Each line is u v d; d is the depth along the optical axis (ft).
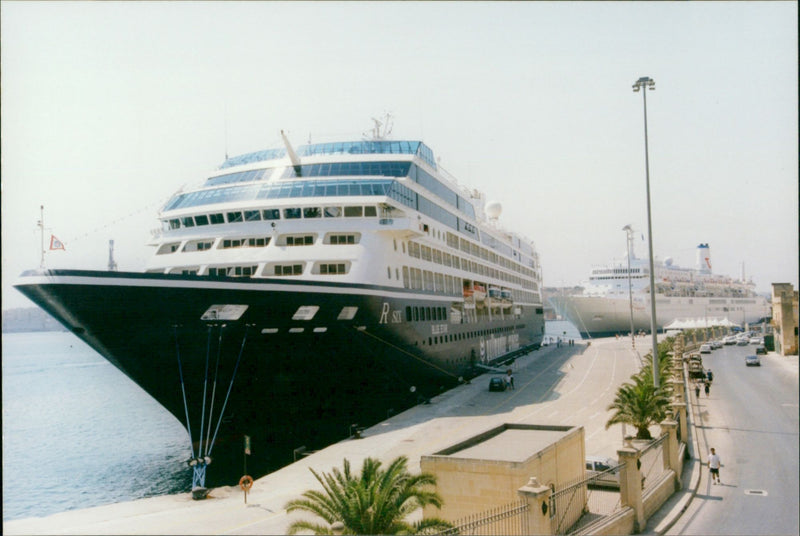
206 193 119.65
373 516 41.70
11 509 98.27
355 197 111.75
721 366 211.00
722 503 69.05
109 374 363.35
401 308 118.93
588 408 120.57
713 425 112.47
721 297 461.78
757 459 87.40
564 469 57.57
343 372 105.40
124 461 134.62
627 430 100.94
